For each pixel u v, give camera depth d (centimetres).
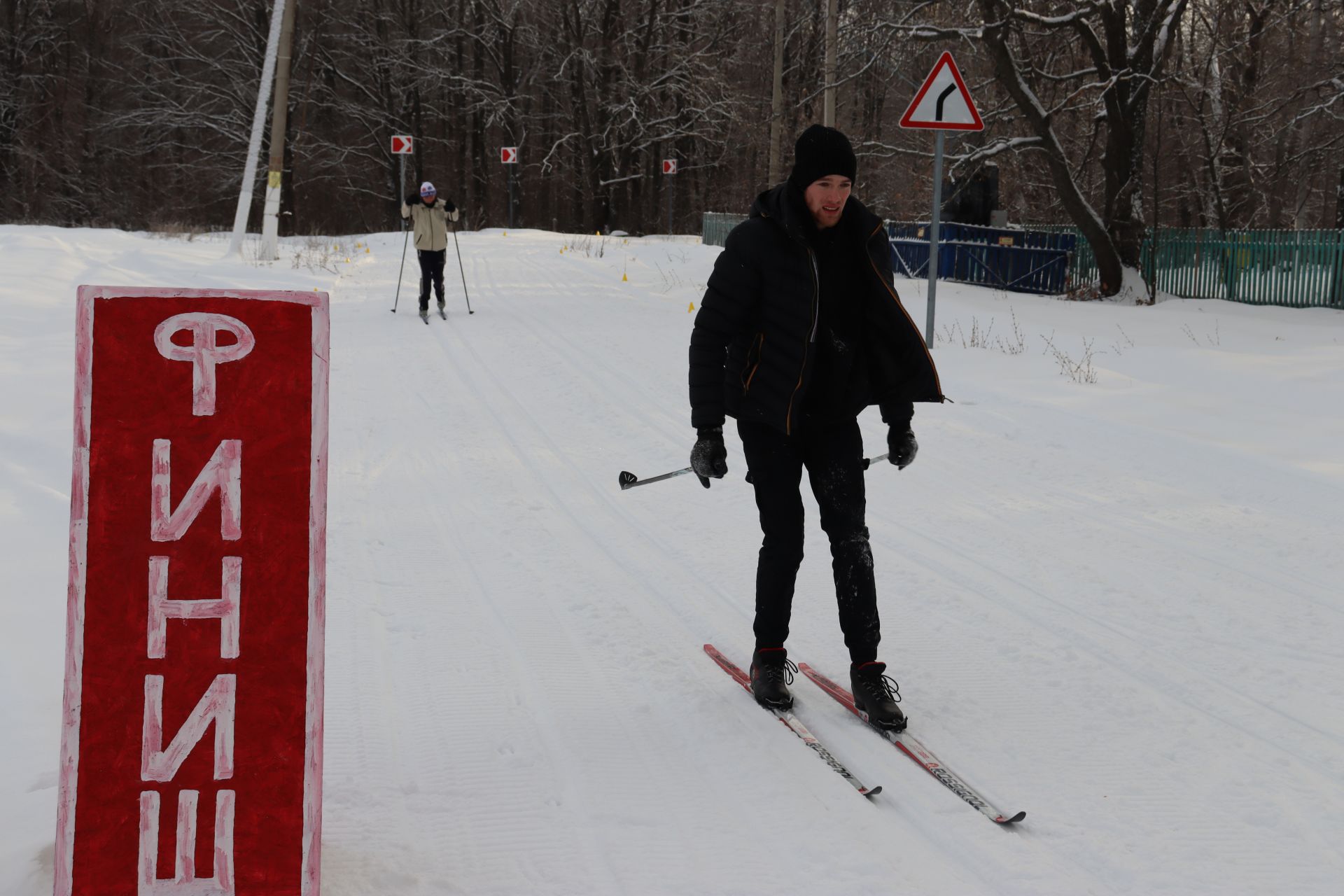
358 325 1365
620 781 345
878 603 509
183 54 4922
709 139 4884
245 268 1817
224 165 5022
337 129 5309
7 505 555
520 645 452
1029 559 570
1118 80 1981
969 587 529
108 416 242
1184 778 352
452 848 304
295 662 247
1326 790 345
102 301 242
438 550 569
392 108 5147
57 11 4978
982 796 337
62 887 238
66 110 5103
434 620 477
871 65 2119
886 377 384
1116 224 1994
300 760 247
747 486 699
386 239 3105
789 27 4516
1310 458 773
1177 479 718
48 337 1019
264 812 245
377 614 482
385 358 1117
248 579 246
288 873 245
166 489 243
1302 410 945
